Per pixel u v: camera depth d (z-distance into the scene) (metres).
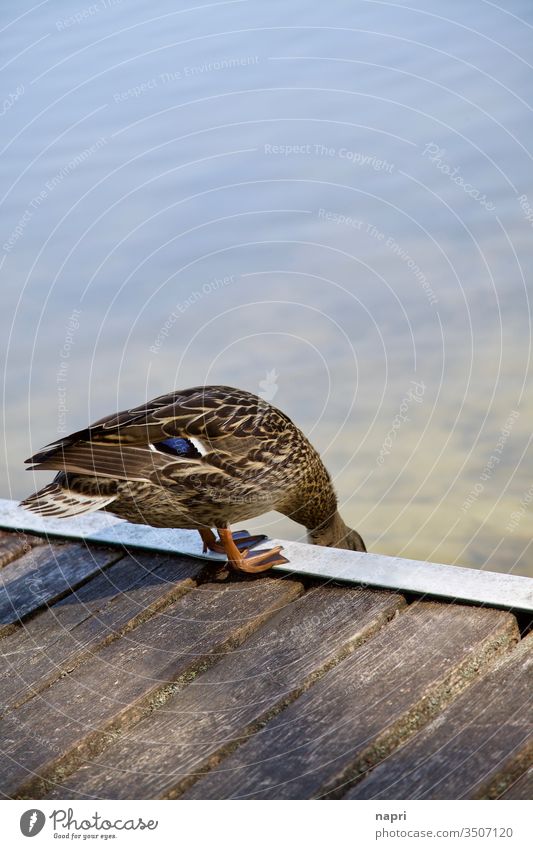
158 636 4.32
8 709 3.94
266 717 3.76
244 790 3.43
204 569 4.80
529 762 3.40
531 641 3.93
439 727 3.55
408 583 4.38
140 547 5.01
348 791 3.39
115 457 4.36
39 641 4.38
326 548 4.82
